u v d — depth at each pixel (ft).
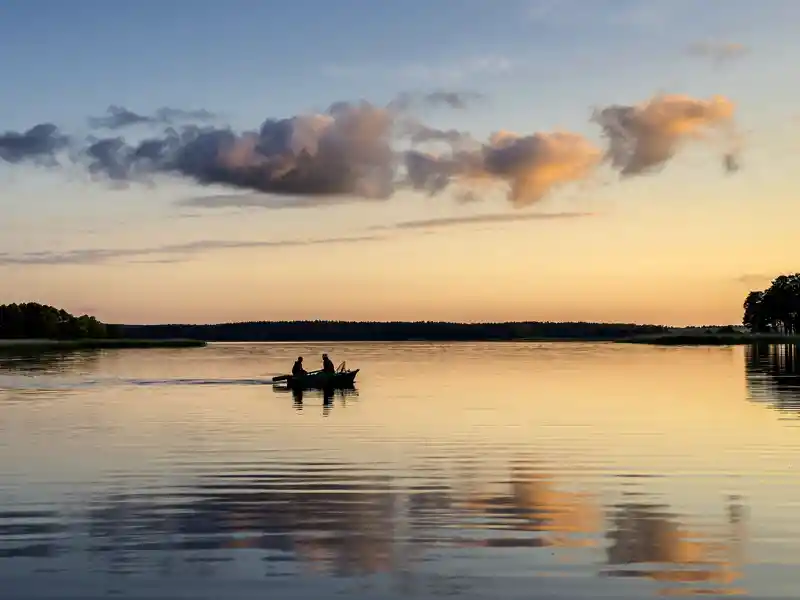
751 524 40.60
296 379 132.16
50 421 83.41
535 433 72.90
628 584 32.14
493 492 48.03
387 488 49.21
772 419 81.35
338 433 73.56
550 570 33.78
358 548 36.88
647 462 57.47
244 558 35.47
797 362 210.59
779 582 32.35
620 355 305.53
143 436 71.77
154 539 38.32
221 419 85.25
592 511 43.32
